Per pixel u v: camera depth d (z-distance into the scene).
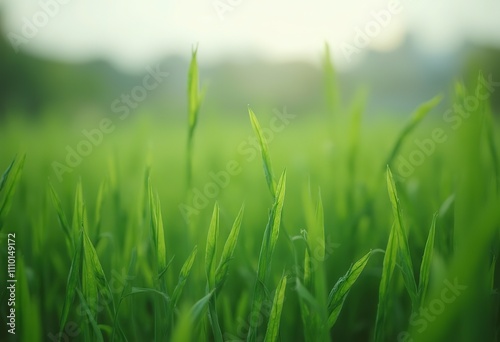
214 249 0.73
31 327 0.70
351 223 0.87
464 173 0.63
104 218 0.94
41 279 0.84
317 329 0.72
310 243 0.73
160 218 0.75
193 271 0.81
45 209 0.84
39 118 2.35
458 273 0.63
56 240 0.94
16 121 1.82
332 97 0.94
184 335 0.66
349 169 0.90
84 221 0.78
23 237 0.89
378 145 1.44
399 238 0.73
